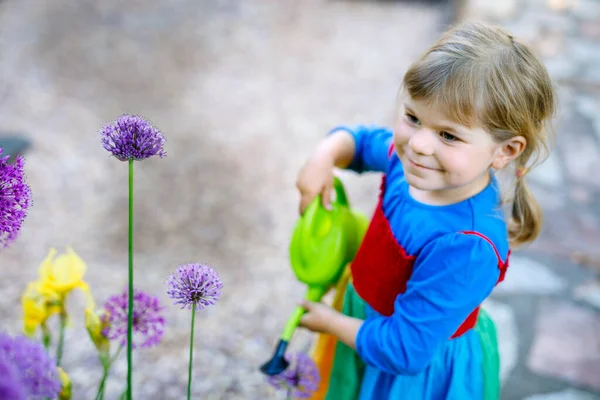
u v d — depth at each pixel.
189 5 5.18
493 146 0.96
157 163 3.18
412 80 0.93
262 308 2.27
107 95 3.82
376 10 5.26
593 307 2.25
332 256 1.20
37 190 2.90
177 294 0.81
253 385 1.89
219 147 3.38
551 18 4.64
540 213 1.19
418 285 1.03
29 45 4.29
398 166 1.16
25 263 2.43
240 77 4.16
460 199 1.05
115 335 0.95
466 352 1.16
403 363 1.05
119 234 2.67
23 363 0.55
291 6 5.27
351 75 4.24
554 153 3.17
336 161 1.25
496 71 0.91
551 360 2.01
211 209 2.88
